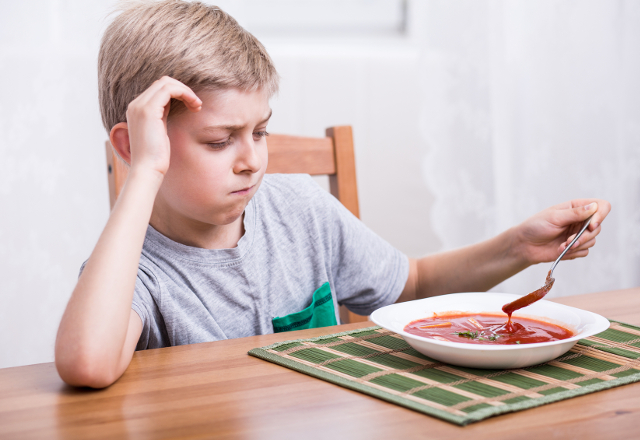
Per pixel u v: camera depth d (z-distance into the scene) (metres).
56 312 1.87
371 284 1.14
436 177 2.09
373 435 0.49
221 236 0.98
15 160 1.80
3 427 0.52
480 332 0.71
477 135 2.07
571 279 2.21
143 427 0.51
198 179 0.81
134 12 0.85
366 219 2.28
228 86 0.78
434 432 0.49
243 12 1.87
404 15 2.37
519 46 2.07
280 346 0.72
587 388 0.56
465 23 2.03
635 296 0.97
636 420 0.51
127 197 0.74
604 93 2.11
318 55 2.18
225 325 0.97
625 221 2.17
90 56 1.82
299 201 1.11
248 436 0.49
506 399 0.54
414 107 2.26
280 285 1.03
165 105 0.76
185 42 0.79
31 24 1.78
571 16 2.07
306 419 0.52
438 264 1.13
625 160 2.14
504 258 1.02
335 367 0.64
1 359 1.83
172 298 0.92
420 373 0.62
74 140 1.84
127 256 0.70
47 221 1.84
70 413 0.55
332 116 2.22
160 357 0.70
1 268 1.82
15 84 1.78
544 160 2.11
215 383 0.61
